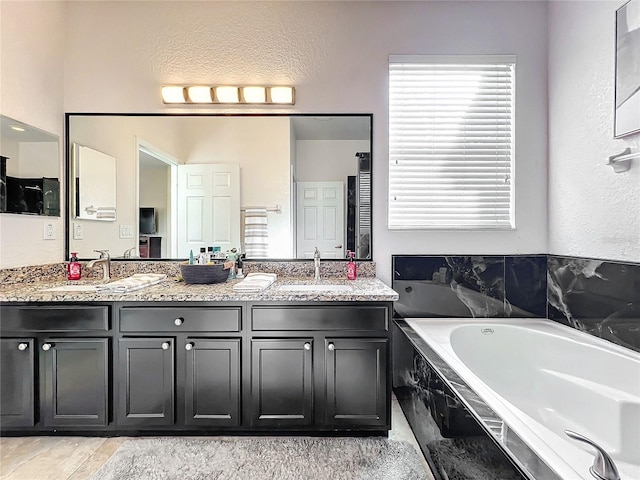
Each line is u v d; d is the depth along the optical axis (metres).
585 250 2.01
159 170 2.41
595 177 1.92
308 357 1.79
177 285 2.06
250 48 2.38
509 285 2.38
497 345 2.16
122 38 2.38
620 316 1.75
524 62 2.37
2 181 1.92
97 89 2.38
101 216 2.40
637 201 1.66
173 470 1.59
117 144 2.39
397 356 2.24
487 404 1.21
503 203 2.40
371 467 1.61
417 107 2.40
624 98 1.69
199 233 2.42
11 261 1.99
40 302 1.78
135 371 1.79
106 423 1.78
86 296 1.77
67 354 1.78
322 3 2.38
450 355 1.69
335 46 2.38
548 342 1.98
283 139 2.41
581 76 2.02
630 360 1.59
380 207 2.40
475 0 2.36
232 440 1.81
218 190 2.42
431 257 2.38
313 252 2.41
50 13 2.23
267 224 2.43
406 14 2.37
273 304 1.80
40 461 1.65
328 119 2.40
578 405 1.77
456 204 2.40
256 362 1.80
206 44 2.38
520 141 2.37
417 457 1.68
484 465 1.07
